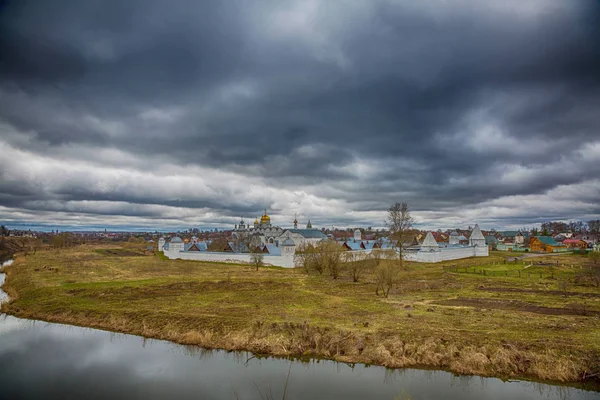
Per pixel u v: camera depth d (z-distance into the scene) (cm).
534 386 2895
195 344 3934
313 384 3008
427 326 3928
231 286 6738
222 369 3334
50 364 3478
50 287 6344
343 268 9312
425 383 2983
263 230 19538
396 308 4828
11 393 2914
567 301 5088
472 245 13300
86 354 3728
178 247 13388
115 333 4366
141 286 6531
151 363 3491
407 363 3291
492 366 3147
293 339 3788
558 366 3019
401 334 3691
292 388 2950
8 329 4547
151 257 13875
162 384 3059
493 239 18775
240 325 4178
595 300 5147
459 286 6588
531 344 3325
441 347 3416
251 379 3125
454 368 3173
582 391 2806
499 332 3681
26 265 10406
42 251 17425
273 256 10512
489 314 4406
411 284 6925
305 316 4450
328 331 3853
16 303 5634
